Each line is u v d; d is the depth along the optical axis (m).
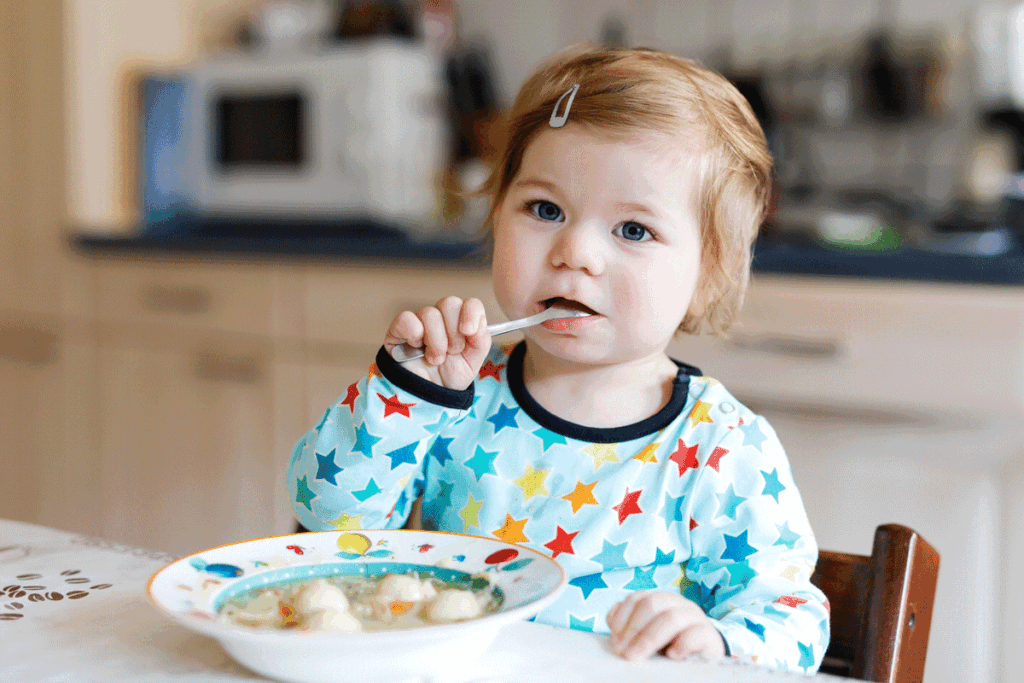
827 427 1.45
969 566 1.36
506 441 0.75
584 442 0.74
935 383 1.36
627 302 0.69
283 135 2.19
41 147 2.21
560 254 0.68
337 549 0.53
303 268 1.89
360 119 2.08
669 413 0.74
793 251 1.46
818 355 1.44
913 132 2.07
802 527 0.70
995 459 1.34
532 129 0.72
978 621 1.35
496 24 2.44
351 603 0.46
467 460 0.75
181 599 0.44
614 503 0.71
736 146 0.75
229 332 1.99
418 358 0.62
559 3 2.36
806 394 1.45
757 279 1.48
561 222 0.70
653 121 0.69
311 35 2.36
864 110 2.09
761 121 2.15
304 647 0.39
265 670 0.42
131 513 2.17
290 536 0.54
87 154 2.21
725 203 0.74
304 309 1.90
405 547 0.54
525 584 0.47
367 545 0.54
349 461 0.67
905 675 0.59
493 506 0.74
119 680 0.43
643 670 0.46
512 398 0.77
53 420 2.27
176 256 2.04
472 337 0.60
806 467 1.46
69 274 2.20
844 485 1.44
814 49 2.14
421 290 1.76
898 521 1.41
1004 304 1.31
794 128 2.17
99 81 2.23
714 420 0.73
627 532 0.71
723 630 0.53
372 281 1.81
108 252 2.13
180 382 2.07
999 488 1.34
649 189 0.68
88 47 2.20
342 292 1.85
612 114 0.68
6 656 0.46
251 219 2.26
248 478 2.00
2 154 2.26
